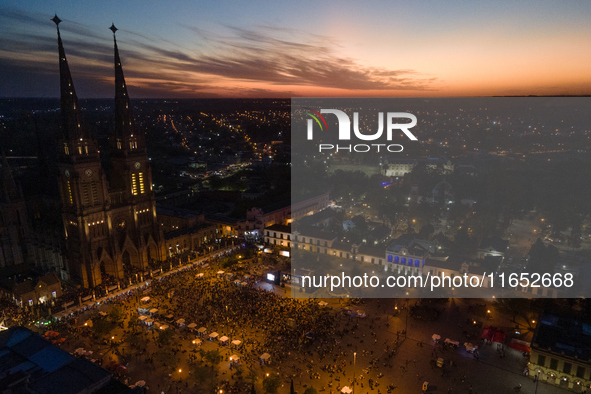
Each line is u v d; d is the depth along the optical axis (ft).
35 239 454.40
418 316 353.72
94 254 403.34
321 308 369.91
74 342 312.91
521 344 303.68
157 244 477.36
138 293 397.39
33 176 522.47
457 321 350.43
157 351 301.43
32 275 426.92
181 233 519.60
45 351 264.31
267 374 273.75
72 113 382.42
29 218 483.51
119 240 438.40
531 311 358.64
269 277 428.97
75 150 384.68
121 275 431.84
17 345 271.08
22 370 246.06
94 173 402.11
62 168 395.96
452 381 270.67
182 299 380.37
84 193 396.37
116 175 452.76
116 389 232.12
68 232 407.85
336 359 293.43
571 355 261.44
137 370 278.87
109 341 314.14
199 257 490.90
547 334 289.74
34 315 347.97
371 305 379.76
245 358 292.20
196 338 314.55
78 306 365.40
